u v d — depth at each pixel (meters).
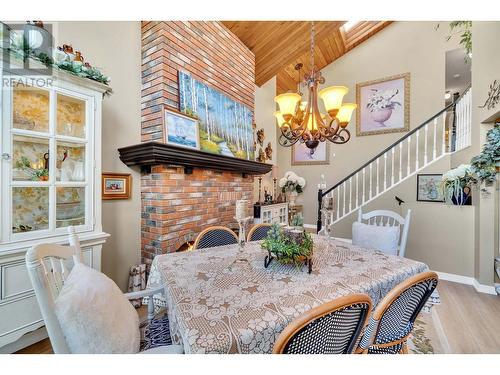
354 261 1.54
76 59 1.80
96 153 1.92
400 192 3.72
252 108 3.73
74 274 0.97
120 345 0.86
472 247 2.97
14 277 1.50
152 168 2.43
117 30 2.38
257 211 3.92
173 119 2.42
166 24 2.41
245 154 3.46
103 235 1.94
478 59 2.74
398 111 4.70
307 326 0.70
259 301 1.02
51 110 1.67
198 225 2.72
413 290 0.93
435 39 4.39
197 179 2.72
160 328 1.28
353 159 5.22
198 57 2.78
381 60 4.90
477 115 2.76
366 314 0.81
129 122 2.47
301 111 2.06
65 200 1.82
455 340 1.86
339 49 5.09
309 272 1.33
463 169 2.88
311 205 5.76
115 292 1.03
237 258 1.56
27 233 1.57
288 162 6.05
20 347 1.66
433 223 3.30
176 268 1.40
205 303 1.00
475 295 2.64
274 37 3.54
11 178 1.49
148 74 2.49
